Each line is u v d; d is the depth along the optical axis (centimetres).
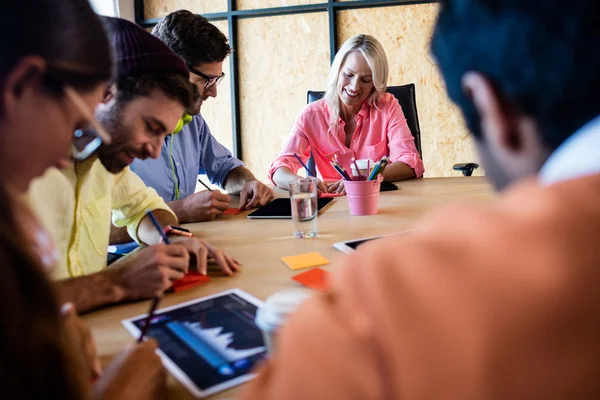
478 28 36
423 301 30
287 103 373
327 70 363
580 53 33
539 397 28
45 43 55
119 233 168
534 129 35
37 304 45
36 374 44
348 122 263
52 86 57
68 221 116
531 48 34
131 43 108
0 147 56
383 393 30
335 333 32
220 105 383
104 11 364
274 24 366
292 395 33
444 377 28
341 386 31
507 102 36
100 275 94
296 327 35
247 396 37
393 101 260
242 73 376
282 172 231
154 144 115
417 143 268
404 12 347
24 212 48
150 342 65
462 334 29
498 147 38
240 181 221
